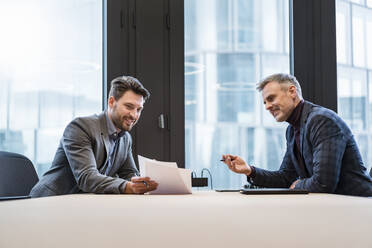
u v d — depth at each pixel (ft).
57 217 2.36
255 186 7.34
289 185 7.38
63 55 8.68
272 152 9.32
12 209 2.90
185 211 2.75
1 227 1.91
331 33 9.25
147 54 8.73
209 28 9.27
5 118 8.34
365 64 9.50
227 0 9.36
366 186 6.43
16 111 8.40
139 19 8.75
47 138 8.52
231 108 9.27
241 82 9.32
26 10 8.57
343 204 3.37
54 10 8.69
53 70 8.63
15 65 8.46
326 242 1.47
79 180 6.01
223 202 3.65
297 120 7.16
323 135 6.30
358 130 9.43
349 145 6.57
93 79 8.77
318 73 9.18
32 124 8.46
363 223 2.05
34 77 8.53
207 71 9.21
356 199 4.07
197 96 9.12
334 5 9.31
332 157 6.13
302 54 9.22
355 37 9.54
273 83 7.24
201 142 9.10
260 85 7.50
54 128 8.57
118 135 7.18
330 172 6.05
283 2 9.49
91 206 3.20
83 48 8.77
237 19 9.37
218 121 9.21
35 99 8.50
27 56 8.52
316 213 2.60
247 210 2.83
